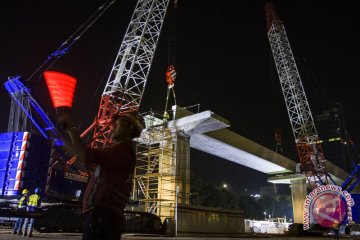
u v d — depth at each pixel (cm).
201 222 3012
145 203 3606
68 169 2133
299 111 7681
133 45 4569
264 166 6800
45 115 2544
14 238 1423
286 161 7012
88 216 280
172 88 4381
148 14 4709
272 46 8306
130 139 314
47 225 1984
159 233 2697
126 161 295
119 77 4381
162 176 3650
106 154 283
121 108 4212
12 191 1817
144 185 3841
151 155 3953
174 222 2780
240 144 5172
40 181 1923
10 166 1864
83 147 266
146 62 4566
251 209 11056
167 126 3878
